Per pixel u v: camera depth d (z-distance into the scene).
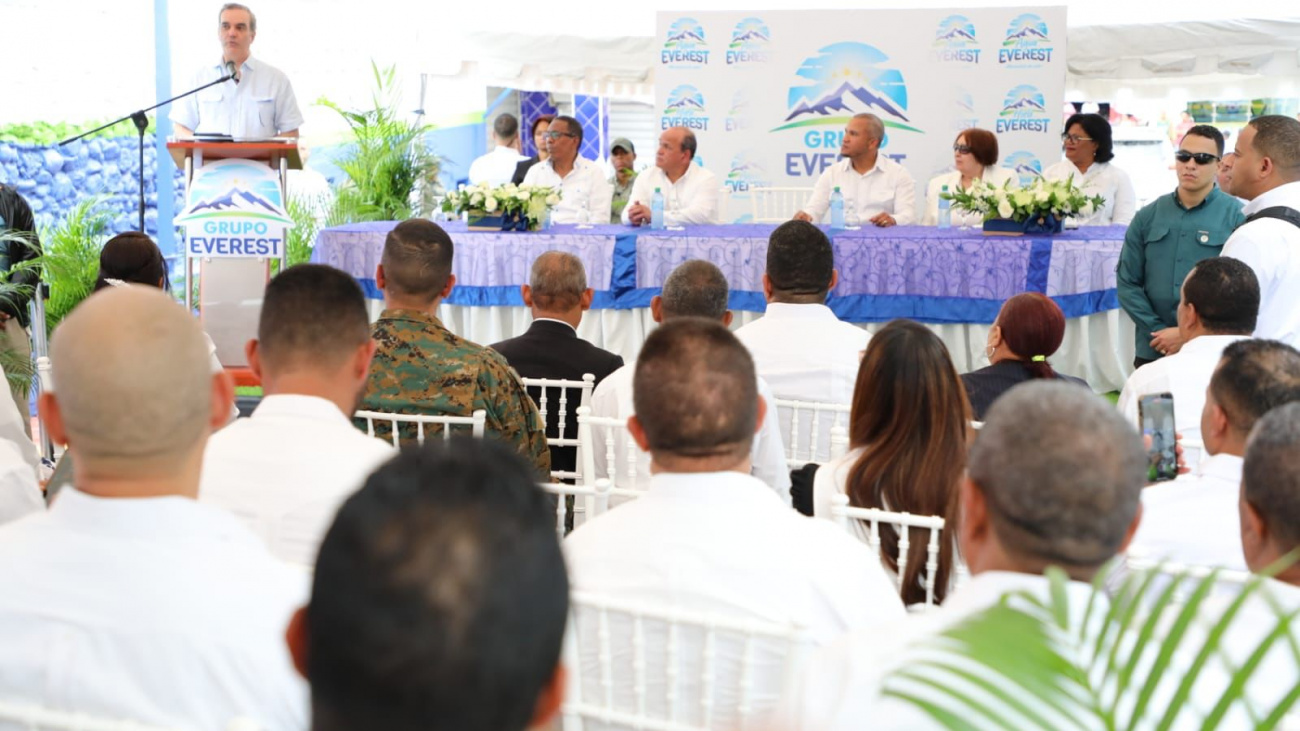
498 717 0.71
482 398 3.20
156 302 1.52
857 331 3.69
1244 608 1.49
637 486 3.27
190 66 10.03
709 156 9.35
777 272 3.73
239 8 7.22
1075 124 8.01
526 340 3.87
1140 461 1.29
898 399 2.40
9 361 5.33
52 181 8.97
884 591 1.80
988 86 8.95
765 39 9.17
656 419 1.79
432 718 0.70
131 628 1.42
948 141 9.07
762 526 1.76
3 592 1.44
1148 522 2.21
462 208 7.15
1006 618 0.92
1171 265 5.27
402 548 0.71
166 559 1.45
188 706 1.43
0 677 1.42
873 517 2.26
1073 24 9.67
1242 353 2.28
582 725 1.74
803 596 1.73
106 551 1.45
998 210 6.67
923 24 8.98
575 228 7.22
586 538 1.82
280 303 2.20
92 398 1.46
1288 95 10.14
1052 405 1.30
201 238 6.40
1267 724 0.92
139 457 1.48
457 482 0.76
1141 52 9.50
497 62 10.12
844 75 9.12
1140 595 0.98
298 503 2.03
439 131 12.54
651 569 1.75
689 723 1.71
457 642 0.70
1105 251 6.43
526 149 13.39
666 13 9.24
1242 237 4.40
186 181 6.45
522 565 0.73
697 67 9.27
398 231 3.26
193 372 1.51
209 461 2.08
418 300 3.27
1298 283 4.39
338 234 7.10
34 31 8.79
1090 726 1.15
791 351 3.62
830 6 9.75
